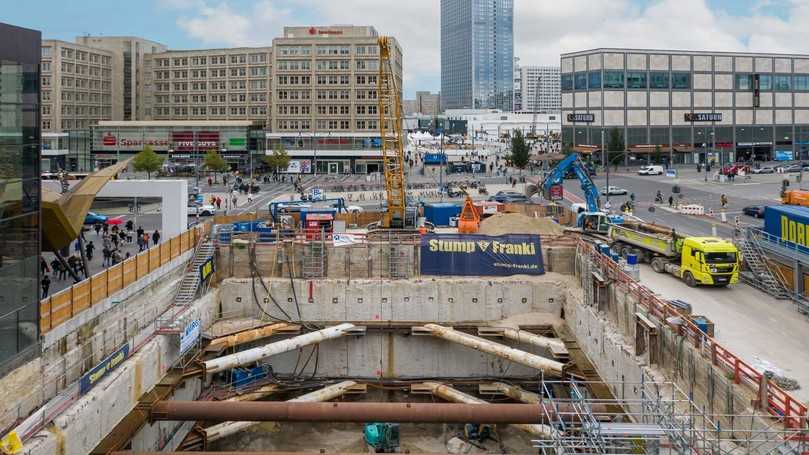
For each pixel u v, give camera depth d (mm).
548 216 87438
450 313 63281
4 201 34219
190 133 175125
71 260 57312
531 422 40094
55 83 192125
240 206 112625
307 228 77375
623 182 138625
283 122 184000
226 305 64438
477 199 118125
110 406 40938
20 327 35594
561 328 59812
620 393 44156
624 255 62000
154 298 52594
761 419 29094
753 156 177875
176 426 49219
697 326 36969
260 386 55562
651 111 173000
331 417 41094
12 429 33656
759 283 51812
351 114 181500
